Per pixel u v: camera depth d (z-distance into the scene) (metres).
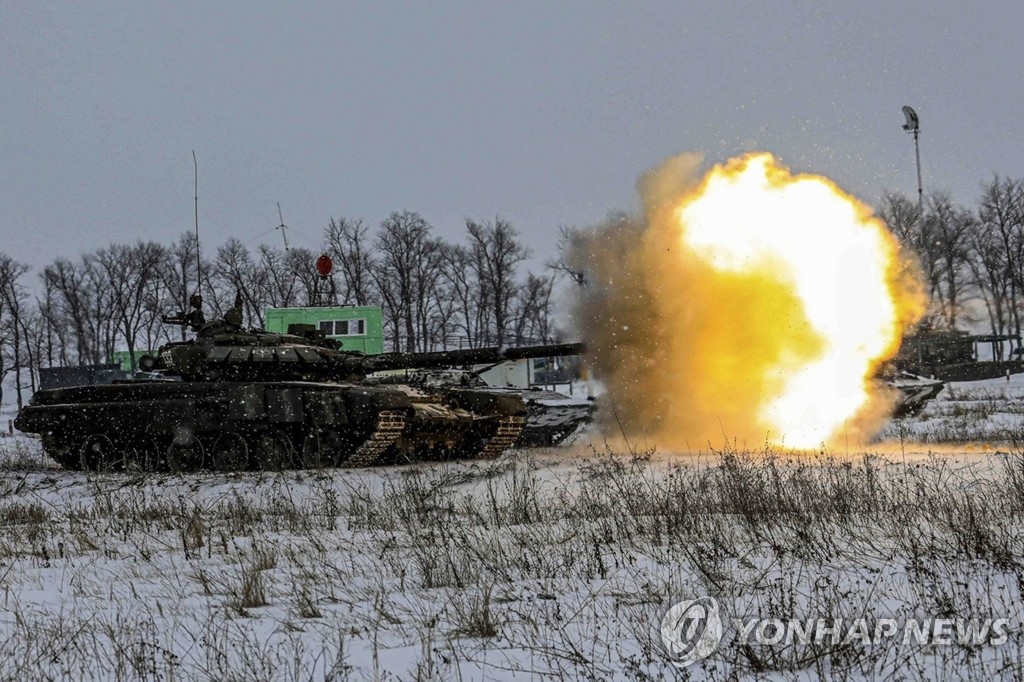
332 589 18.39
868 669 13.30
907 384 47.06
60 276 111.12
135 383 41.56
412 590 18.30
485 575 19.11
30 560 22.45
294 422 37.88
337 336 71.75
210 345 41.59
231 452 39.62
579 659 13.81
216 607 17.42
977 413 56.00
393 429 37.75
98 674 14.31
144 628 16.14
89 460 42.50
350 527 24.94
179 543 23.86
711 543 20.50
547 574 18.80
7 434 67.94
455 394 42.19
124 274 109.94
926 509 22.30
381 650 14.81
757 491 24.03
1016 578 16.41
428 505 27.23
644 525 22.78
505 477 33.09
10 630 16.41
